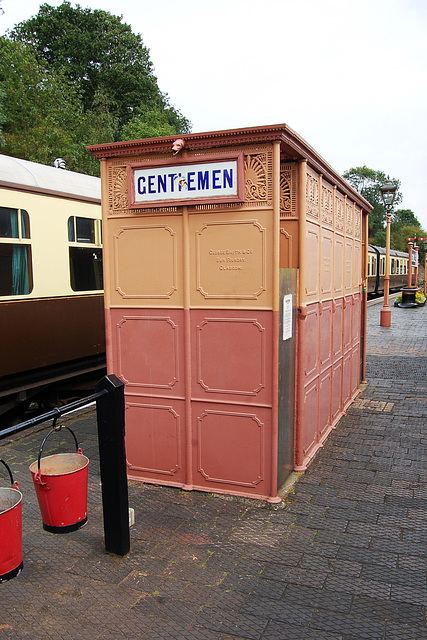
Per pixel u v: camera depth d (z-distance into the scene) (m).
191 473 4.23
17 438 5.56
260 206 3.78
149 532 3.57
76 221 7.42
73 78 36.66
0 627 2.62
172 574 3.07
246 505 3.95
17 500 2.68
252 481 4.05
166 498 4.09
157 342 4.23
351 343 6.82
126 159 4.19
